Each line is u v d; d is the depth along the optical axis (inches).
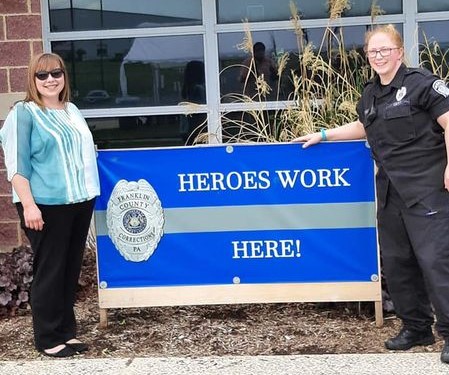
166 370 163.8
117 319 201.9
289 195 187.3
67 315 179.5
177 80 275.1
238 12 272.1
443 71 263.1
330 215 187.0
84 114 277.4
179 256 190.7
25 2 259.8
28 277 216.4
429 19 269.6
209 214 189.3
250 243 189.3
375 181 179.3
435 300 158.6
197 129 276.1
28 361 172.7
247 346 180.5
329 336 184.9
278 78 271.3
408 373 156.6
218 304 200.5
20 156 162.7
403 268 167.5
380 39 155.4
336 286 188.7
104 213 191.0
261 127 258.2
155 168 188.9
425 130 155.6
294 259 189.0
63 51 275.3
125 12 273.7
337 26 270.1
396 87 156.8
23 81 261.6
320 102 235.3
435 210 157.0
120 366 167.0
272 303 204.5
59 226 168.4
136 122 277.3
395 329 187.3
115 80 276.1
